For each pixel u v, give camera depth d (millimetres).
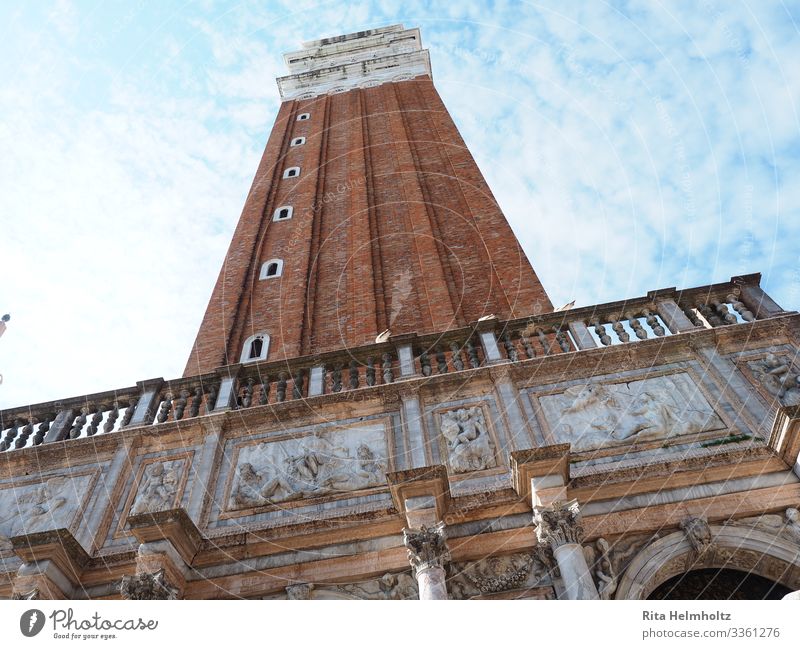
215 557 13867
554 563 12688
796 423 13234
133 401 18453
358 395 16797
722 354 16406
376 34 54031
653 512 13445
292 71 52344
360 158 36625
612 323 18172
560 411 15852
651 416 15344
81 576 13828
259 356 24641
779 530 13047
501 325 18281
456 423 15961
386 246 29469
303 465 15688
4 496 16312
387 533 13828
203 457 16219
